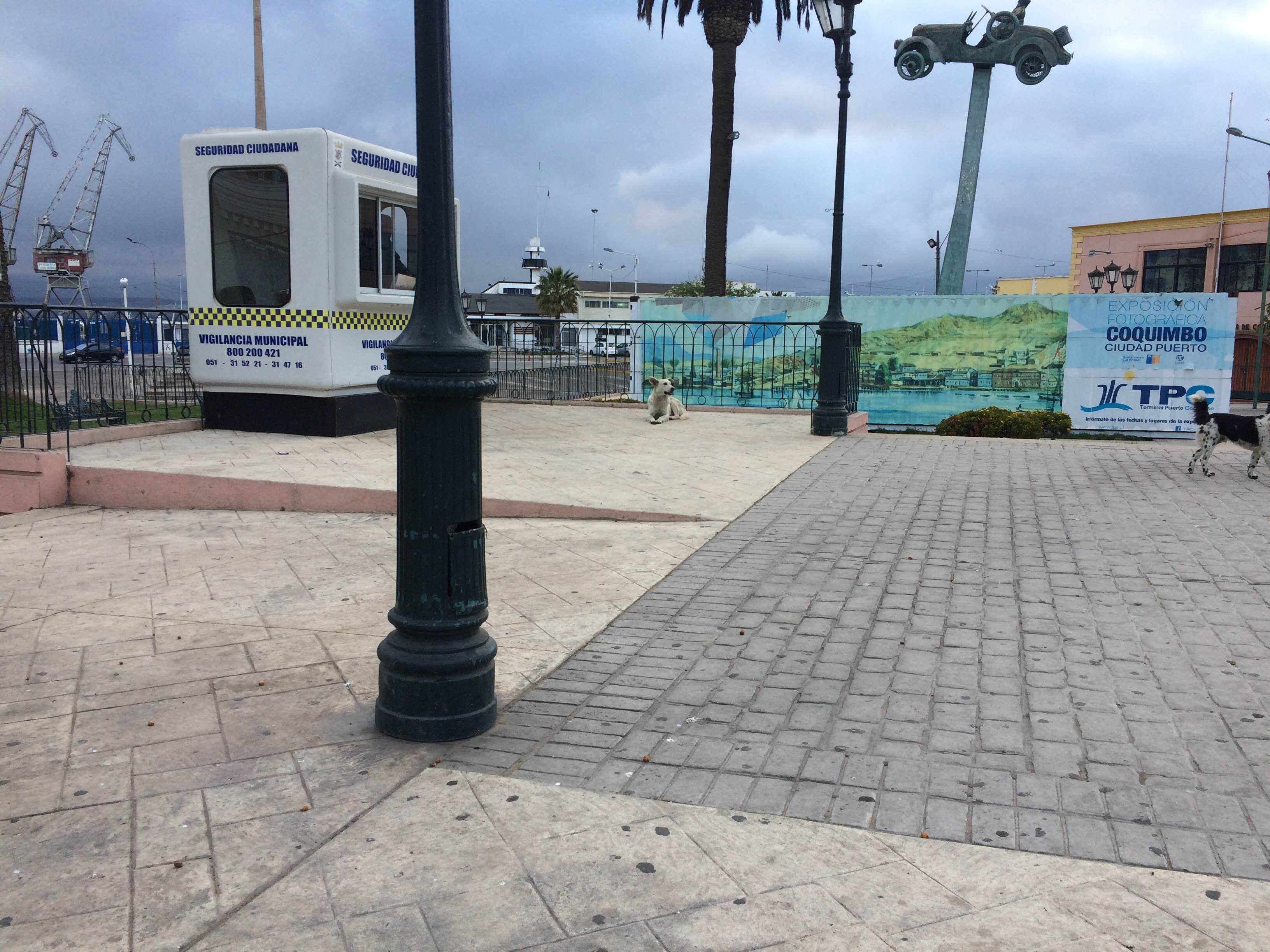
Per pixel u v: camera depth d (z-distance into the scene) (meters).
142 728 3.60
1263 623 4.72
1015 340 18.98
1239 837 2.81
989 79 24.72
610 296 103.00
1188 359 18.31
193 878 2.62
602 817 2.96
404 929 2.41
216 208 9.79
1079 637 4.57
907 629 4.73
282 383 9.81
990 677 4.09
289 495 7.53
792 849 2.77
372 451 9.03
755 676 4.14
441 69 3.31
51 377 9.38
